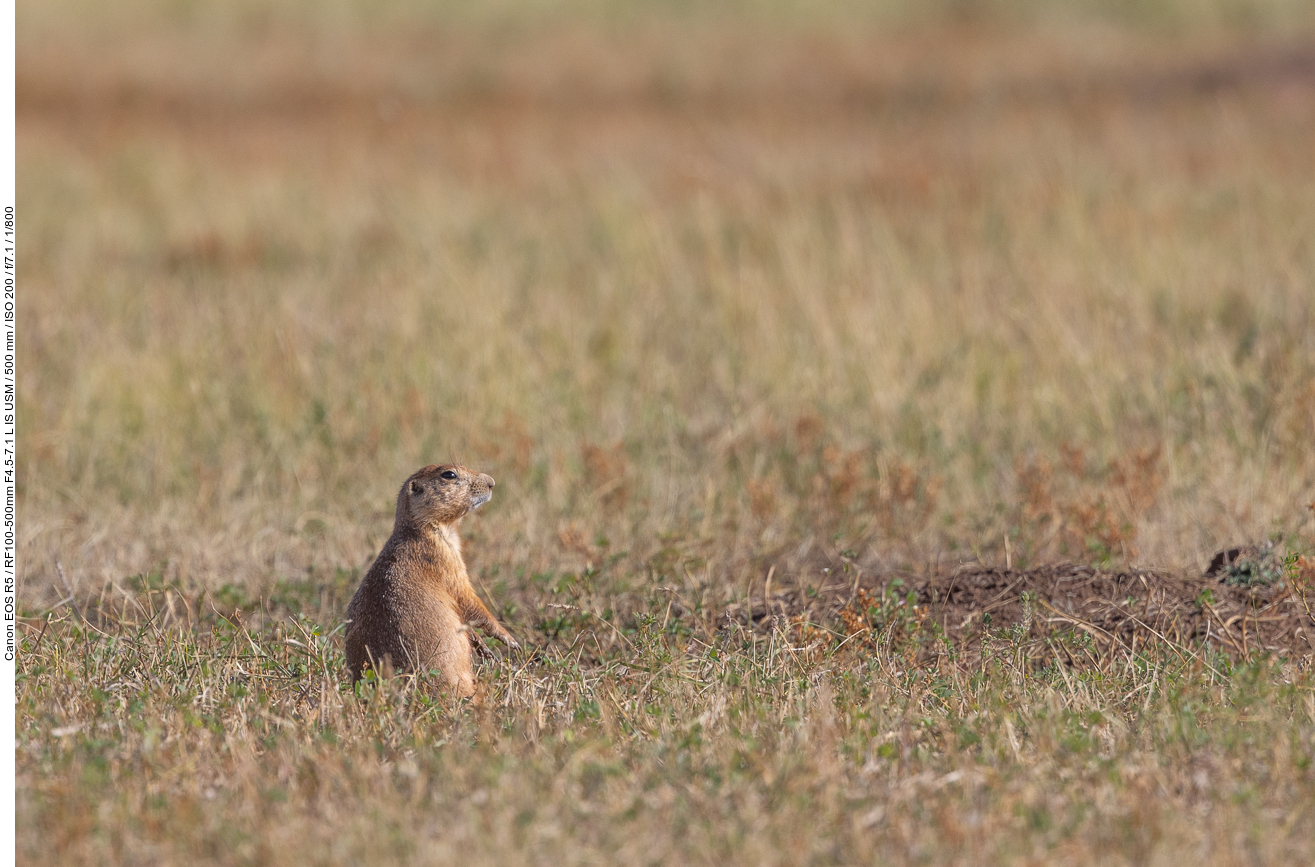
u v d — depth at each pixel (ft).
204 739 54.95
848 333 119.24
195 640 70.54
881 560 84.23
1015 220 156.35
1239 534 83.05
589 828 47.32
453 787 49.67
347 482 97.45
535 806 48.19
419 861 44.39
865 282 133.69
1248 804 48.03
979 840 46.19
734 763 52.29
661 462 99.09
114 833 47.26
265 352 118.93
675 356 121.70
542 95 296.92
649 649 67.46
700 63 321.93
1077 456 90.63
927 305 124.47
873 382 107.76
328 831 46.83
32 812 48.44
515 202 186.91
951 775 50.06
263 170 210.59
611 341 123.54
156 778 52.06
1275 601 70.74
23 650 67.56
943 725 56.44
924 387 107.86
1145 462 87.35
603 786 50.24
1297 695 57.93
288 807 48.49
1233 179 170.81
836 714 57.52
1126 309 120.06
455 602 63.72
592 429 104.94
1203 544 82.43
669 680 62.64
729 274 140.56
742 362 116.88
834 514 88.84
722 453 99.04
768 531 87.30
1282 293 122.83
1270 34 314.76
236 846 45.96
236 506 93.35
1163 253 136.05
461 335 121.08
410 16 371.35
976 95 272.92
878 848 46.11
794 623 71.61
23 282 147.02
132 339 125.90
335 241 168.96
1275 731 53.98
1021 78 288.71
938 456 96.02
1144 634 69.46
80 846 46.50
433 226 167.84
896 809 48.57
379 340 122.62
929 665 66.85
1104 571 76.43
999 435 100.73
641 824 47.24
